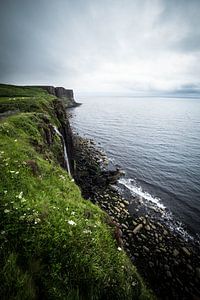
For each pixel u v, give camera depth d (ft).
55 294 15.39
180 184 110.73
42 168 38.68
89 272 18.28
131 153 170.40
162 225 70.90
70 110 563.07
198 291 46.01
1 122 59.57
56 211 25.09
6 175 29.63
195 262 54.85
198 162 149.48
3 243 17.70
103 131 273.95
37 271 16.61
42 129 68.23
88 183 98.89
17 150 40.57
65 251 19.11
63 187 35.65
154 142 214.48
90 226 24.73
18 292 13.80
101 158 149.18
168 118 469.98
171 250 58.23
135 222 69.92
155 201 90.02
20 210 22.35
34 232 19.88
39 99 129.90
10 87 270.26
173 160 153.58
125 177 116.98
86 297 17.01
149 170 130.93
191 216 79.87
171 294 44.60
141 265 51.26
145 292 22.45
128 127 315.78
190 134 264.52
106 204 80.59
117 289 18.86
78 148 164.86
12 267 15.33
